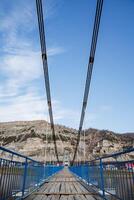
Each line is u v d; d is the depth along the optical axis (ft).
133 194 13.93
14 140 528.22
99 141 529.45
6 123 627.05
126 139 556.92
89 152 503.20
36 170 34.04
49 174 64.13
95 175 30.63
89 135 626.23
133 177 13.98
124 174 15.88
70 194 27.91
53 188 35.42
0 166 14.69
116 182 18.12
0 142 517.14
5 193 15.81
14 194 18.58
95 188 30.37
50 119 167.12
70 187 37.19
